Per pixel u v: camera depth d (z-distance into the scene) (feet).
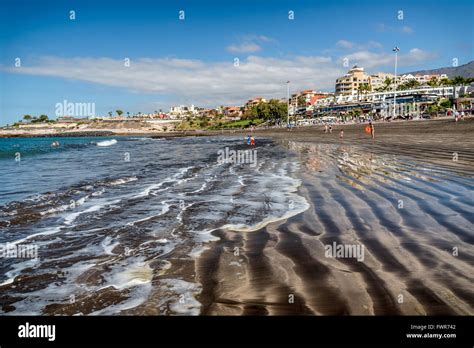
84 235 24.39
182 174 59.52
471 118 193.26
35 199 37.70
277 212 29.66
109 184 48.60
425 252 18.72
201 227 25.89
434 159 56.65
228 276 16.75
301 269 17.21
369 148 86.99
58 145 221.66
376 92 467.52
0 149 166.81
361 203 31.19
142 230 25.45
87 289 15.88
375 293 14.33
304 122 407.44
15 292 15.78
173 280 16.53
